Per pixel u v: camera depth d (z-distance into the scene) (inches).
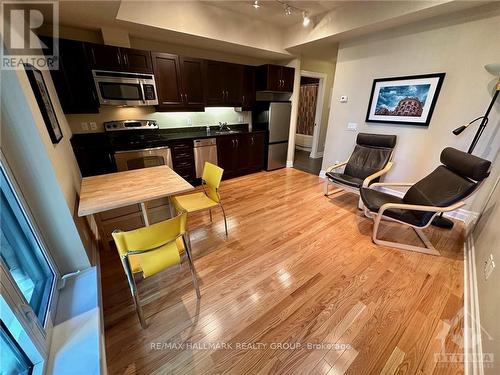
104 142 118.2
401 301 62.1
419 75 109.0
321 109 214.7
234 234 94.4
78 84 101.3
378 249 85.2
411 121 116.4
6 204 41.1
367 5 108.4
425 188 90.0
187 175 140.9
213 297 63.2
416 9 93.0
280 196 134.6
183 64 129.4
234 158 162.7
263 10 126.8
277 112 172.6
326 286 67.4
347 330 54.1
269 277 70.9
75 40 100.1
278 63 186.5
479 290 58.3
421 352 49.3
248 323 55.7
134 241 45.9
